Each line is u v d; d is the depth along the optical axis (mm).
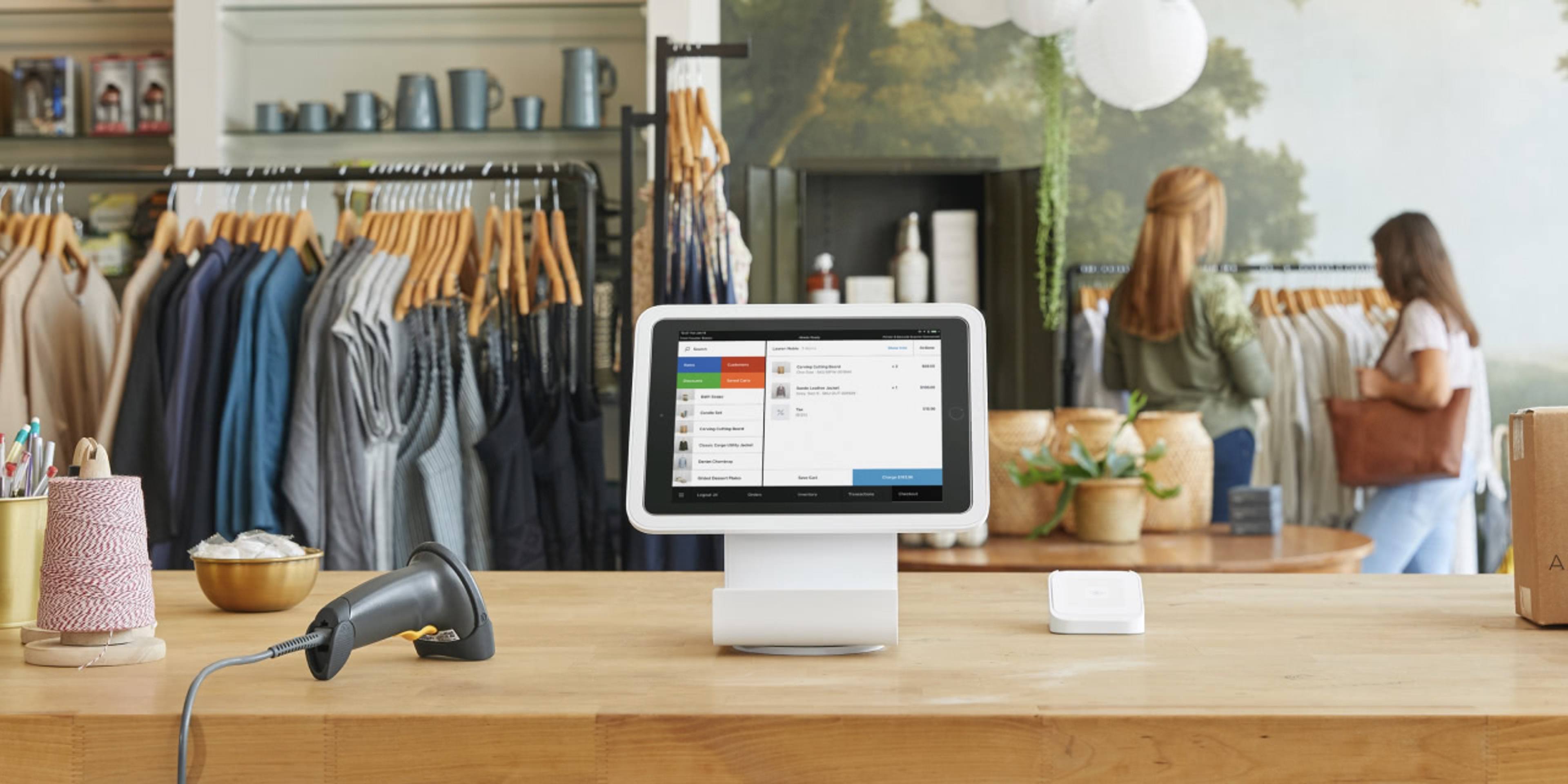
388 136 3834
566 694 848
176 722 789
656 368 1086
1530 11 4348
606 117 3939
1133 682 876
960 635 1071
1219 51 4375
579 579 1438
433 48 4000
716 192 2664
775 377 1080
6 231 2604
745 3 4355
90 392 2605
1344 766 774
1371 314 4219
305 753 785
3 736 789
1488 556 4176
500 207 3869
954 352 1081
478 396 2641
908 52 4344
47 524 963
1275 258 4371
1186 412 3434
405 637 949
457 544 2578
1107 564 2418
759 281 4043
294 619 1175
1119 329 3889
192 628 1125
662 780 786
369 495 2477
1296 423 4145
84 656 944
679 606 1244
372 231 2707
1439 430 3662
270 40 3984
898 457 1055
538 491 2654
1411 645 1015
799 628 979
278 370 2486
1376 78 4363
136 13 4035
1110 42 2721
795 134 4344
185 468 2449
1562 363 4332
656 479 1057
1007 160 4359
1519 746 772
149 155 3961
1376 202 4355
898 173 4285
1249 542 2771
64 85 3861
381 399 2488
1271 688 856
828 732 783
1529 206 4348
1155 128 4367
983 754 779
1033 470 2807
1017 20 2889
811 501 1044
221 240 2588
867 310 1095
